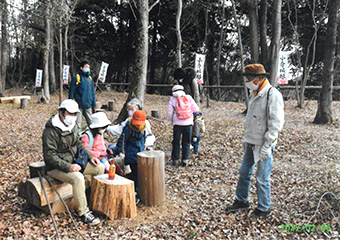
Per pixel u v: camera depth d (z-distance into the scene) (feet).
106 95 67.36
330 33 30.96
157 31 88.74
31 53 97.55
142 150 13.80
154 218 12.06
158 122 31.45
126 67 99.14
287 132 27.35
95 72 102.53
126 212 11.84
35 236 10.29
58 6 43.04
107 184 11.46
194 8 72.43
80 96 20.35
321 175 16.97
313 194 13.88
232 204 13.17
